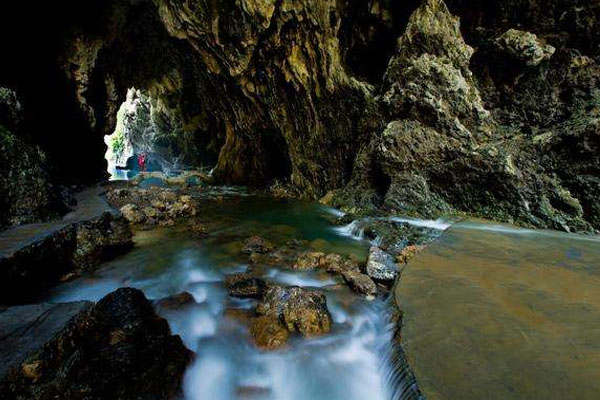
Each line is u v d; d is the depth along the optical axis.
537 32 8.48
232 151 18.70
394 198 9.20
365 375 3.60
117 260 6.67
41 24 12.36
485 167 8.16
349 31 11.62
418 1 9.93
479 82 9.46
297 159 14.02
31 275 5.12
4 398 2.54
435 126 9.05
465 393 2.49
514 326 3.38
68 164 14.19
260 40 12.30
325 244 7.63
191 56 16.22
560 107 8.16
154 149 30.66
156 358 3.40
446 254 5.45
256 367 3.81
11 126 8.02
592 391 2.46
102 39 15.50
